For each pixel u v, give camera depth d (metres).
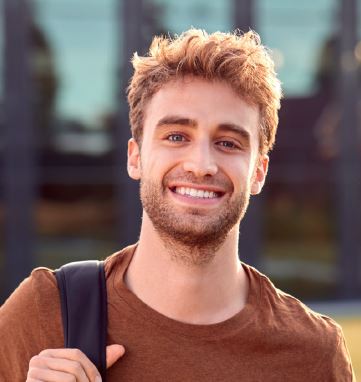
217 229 2.06
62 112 11.04
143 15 11.12
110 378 2.08
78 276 2.16
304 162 12.20
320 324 2.25
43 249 11.08
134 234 11.30
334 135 12.27
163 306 2.12
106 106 11.20
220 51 2.08
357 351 7.71
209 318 2.14
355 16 12.16
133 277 2.18
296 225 12.27
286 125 12.08
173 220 2.05
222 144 2.09
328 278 12.51
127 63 11.10
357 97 12.26
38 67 10.87
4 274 10.91
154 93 2.12
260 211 12.02
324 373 2.18
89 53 11.08
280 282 12.28
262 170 2.28
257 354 2.14
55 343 2.10
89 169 11.20
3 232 10.89
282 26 11.88
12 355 2.12
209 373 2.09
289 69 12.01
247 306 2.20
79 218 11.22
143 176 2.12
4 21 10.64
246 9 11.57
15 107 10.77
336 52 12.16
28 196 10.94
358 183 12.39
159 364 2.08
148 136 2.12
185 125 2.05
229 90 2.09
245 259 11.89
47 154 11.01
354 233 12.47
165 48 2.13
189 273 2.10
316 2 12.02
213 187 2.06
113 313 2.12
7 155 10.80
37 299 2.13
